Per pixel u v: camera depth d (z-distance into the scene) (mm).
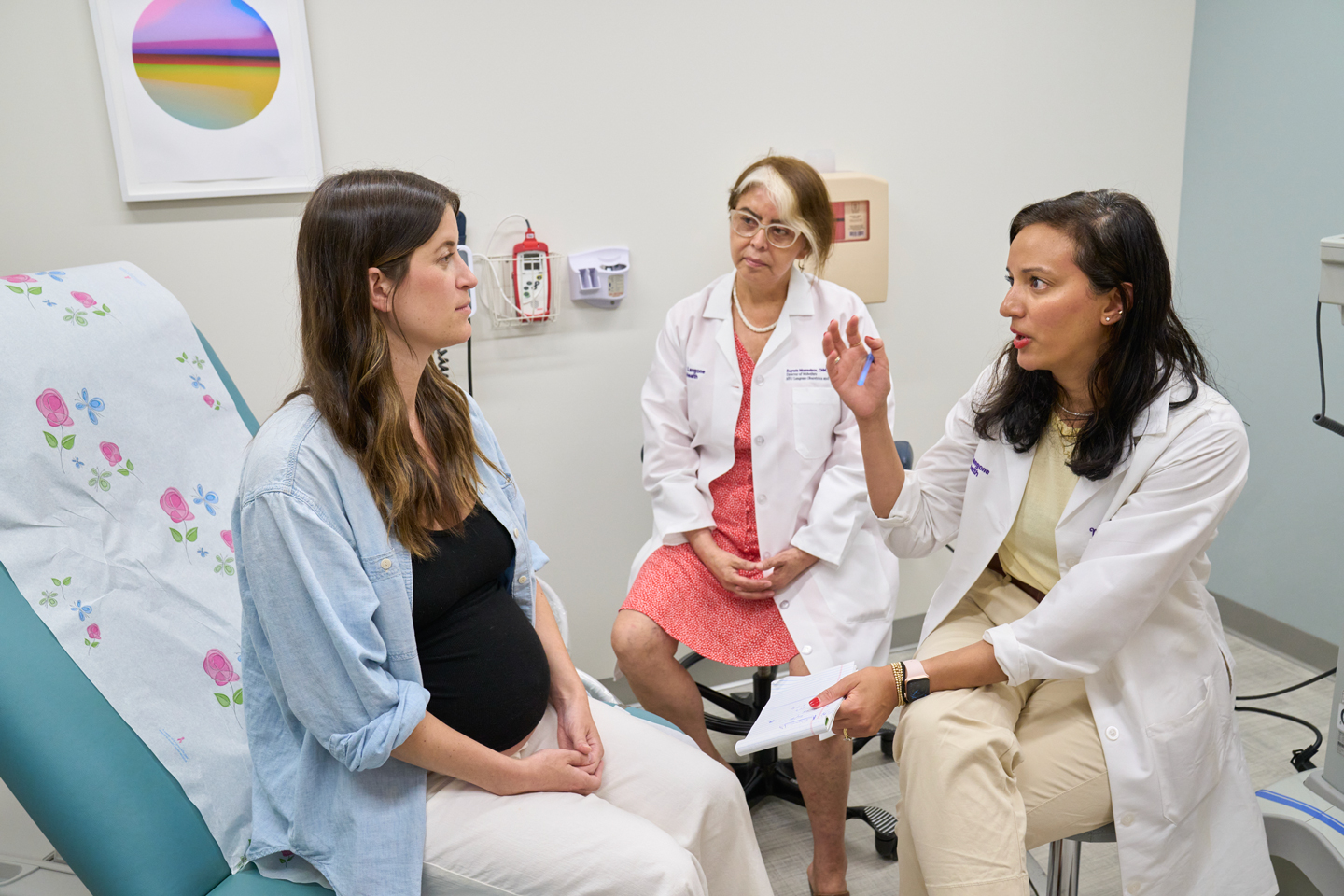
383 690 1064
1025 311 1268
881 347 1388
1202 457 1233
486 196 2098
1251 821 1361
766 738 1237
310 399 1130
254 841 1163
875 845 1900
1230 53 2475
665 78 2158
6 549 1216
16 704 1117
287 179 1963
